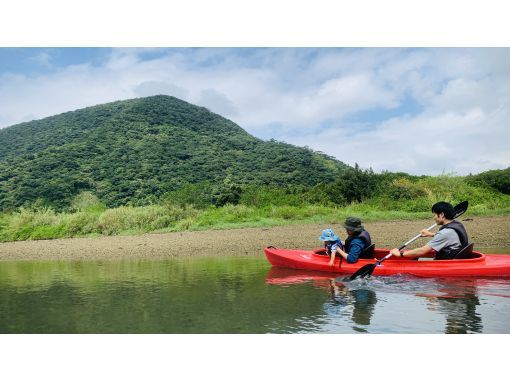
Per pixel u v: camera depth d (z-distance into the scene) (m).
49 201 50.38
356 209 20.36
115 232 18.09
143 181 56.47
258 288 6.21
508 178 26.02
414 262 6.93
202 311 4.99
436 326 4.41
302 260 7.84
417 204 19.89
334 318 4.66
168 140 77.38
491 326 4.41
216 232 15.62
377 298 5.52
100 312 5.07
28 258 11.42
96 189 54.66
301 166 61.62
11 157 73.44
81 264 9.55
